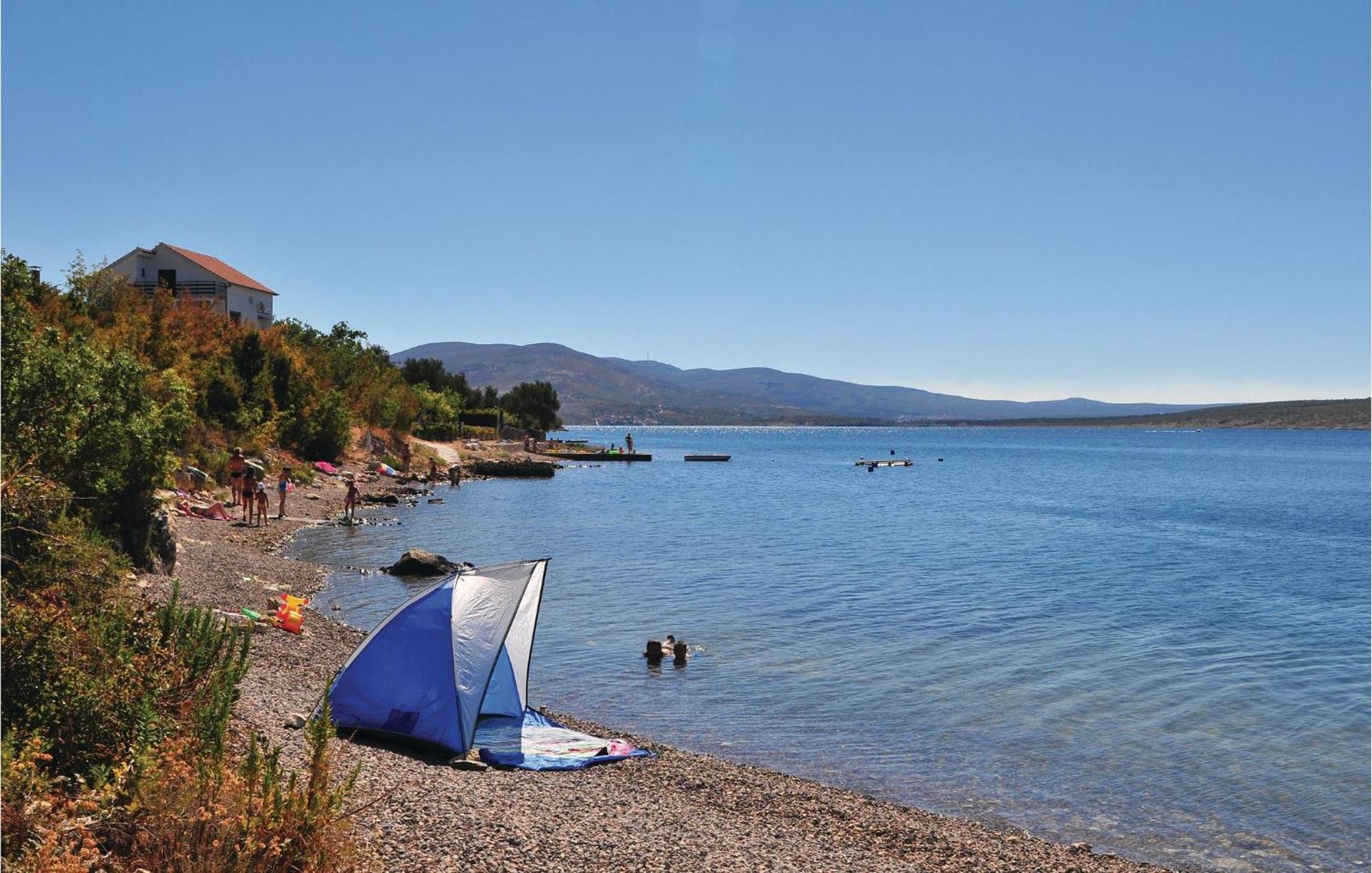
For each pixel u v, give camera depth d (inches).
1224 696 743.7
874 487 3307.1
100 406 669.3
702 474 3786.9
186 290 2588.6
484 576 607.8
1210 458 6220.5
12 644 334.3
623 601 1069.8
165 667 386.6
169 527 879.7
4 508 436.8
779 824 470.9
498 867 344.5
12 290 1465.3
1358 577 1384.1
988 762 593.6
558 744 567.2
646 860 380.8
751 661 816.3
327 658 707.4
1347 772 582.2
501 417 4685.0
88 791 291.7
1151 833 494.6
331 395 2422.5
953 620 1008.2
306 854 287.4
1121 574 1373.0
